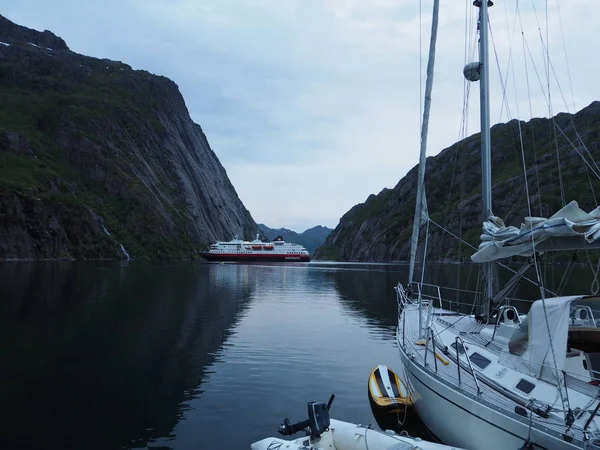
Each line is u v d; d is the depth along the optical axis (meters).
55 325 27.45
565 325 8.86
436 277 71.31
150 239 176.25
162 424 13.09
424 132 13.66
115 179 186.88
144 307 36.06
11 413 13.71
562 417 8.23
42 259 122.31
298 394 15.81
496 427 8.81
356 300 45.47
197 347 22.66
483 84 14.62
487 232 11.76
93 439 12.04
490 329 13.46
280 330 27.70
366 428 10.20
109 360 19.91
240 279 75.50
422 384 11.76
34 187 134.38
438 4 13.59
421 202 13.92
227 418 13.62
